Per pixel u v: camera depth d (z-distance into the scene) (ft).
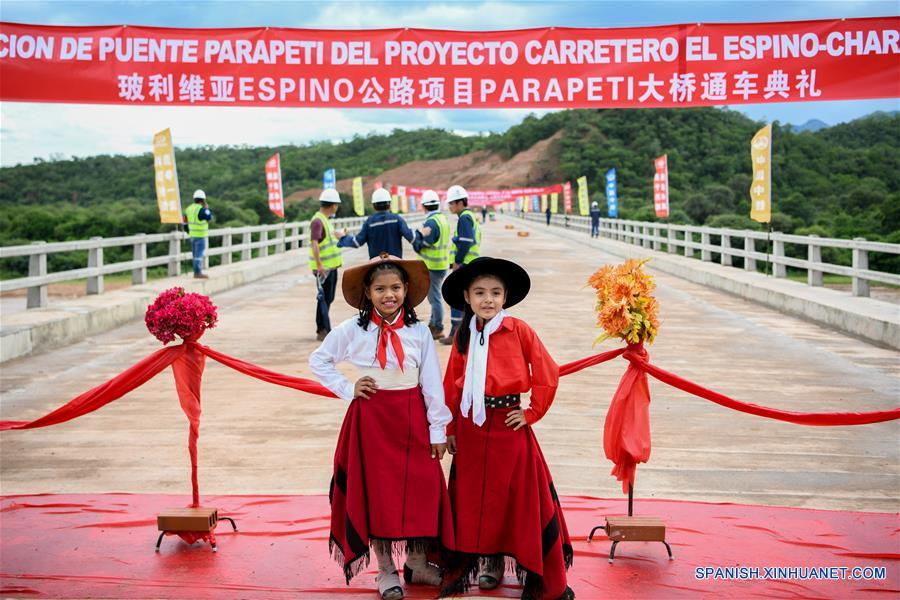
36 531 12.50
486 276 9.95
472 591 10.46
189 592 10.41
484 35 19.45
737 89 19.34
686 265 55.72
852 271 36.88
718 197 174.40
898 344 28.78
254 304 41.34
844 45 19.04
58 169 332.39
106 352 28.32
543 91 19.56
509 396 9.93
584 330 32.63
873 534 12.40
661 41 19.34
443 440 9.99
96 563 11.30
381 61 19.51
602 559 11.44
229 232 53.06
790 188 186.70
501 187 374.63
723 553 11.63
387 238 28.58
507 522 9.91
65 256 100.48
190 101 19.51
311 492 14.37
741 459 16.56
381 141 573.33
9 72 19.07
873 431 18.69
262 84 19.51
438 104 19.67
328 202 30.04
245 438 17.87
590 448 17.22
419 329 10.18
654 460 16.47
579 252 79.92
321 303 30.48
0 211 129.80
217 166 406.82
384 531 9.73
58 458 16.44
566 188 160.04
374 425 9.95
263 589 10.52
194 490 12.12
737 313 38.63
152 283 42.47
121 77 19.35
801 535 12.33
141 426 18.83
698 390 11.62
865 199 152.76
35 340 28.12
